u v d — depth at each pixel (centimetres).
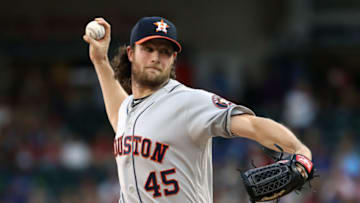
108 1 5912
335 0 5750
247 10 6028
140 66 1041
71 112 5438
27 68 6094
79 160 4441
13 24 5944
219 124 959
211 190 1076
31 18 5953
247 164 3812
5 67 6003
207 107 981
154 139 1008
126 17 5909
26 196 4144
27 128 4997
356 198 3594
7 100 5659
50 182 4291
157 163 1005
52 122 5250
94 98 5769
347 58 5766
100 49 1278
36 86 5919
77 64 6131
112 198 4006
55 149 4559
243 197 3569
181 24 6031
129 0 5941
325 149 4341
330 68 5731
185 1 6016
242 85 5859
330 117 4975
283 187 896
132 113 1060
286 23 5931
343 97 5444
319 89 5512
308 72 5672
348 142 4341
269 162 3669
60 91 5988
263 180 900
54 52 5994
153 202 1013
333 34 5712
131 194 1042
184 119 995
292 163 898
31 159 4481
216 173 3941
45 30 5953
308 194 3416
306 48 5641
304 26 5759
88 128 5172
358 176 3806
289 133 917
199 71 6009
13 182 4259
